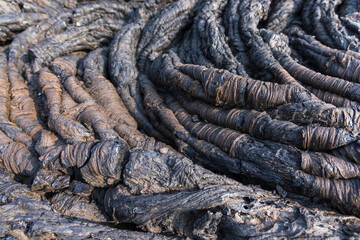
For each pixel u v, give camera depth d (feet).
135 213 11.51
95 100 17.38
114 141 12.87
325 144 11.24
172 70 17.28
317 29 19.43
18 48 21.58
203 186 11.41
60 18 23.65
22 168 13.98
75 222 11.50
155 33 21.57
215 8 21.08
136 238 10.78
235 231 9.99
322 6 20.10
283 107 12.82
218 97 14.28
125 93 18.80
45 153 13.03
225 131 13.73
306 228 9.55
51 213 11.94
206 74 14.88
